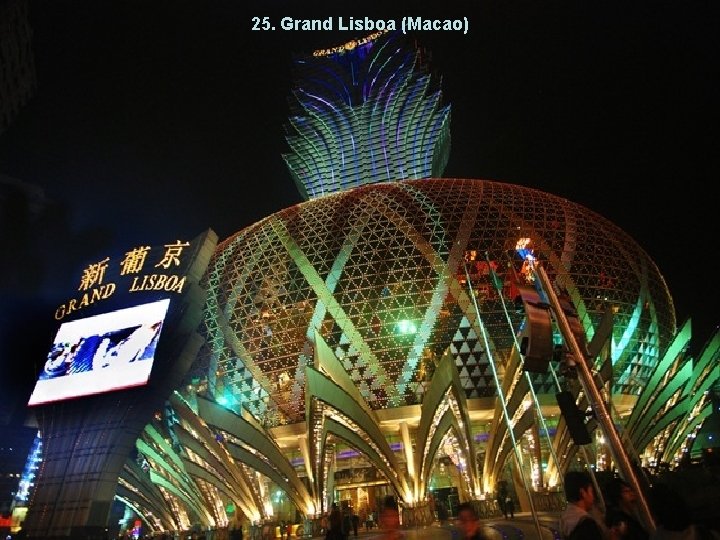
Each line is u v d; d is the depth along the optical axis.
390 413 55.72
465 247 61.56
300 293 61.50
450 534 35.94
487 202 67.88
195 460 55.84
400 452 59.72
